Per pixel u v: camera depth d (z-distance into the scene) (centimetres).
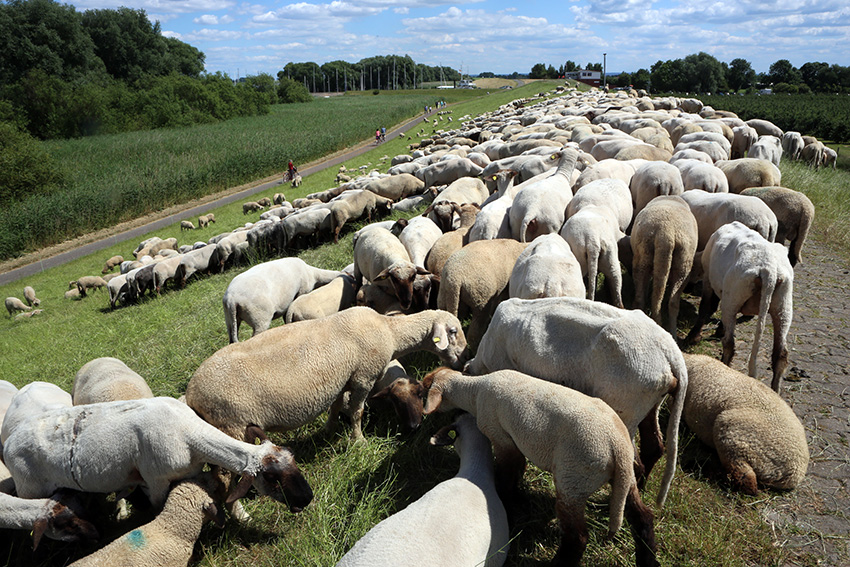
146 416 443
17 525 450
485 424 466
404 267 740
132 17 9775
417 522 375
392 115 6669
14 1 7819
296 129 5791
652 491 475
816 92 14300
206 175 3572
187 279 1677
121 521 515
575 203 857
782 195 830
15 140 3506
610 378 443
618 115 2288
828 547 420
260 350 525
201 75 11719
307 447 594
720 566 405
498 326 530
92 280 1922
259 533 489
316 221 1662
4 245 2566
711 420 511
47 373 1120
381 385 611
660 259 695
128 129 6894
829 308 802
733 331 620
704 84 11350
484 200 1252
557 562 407
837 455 512
